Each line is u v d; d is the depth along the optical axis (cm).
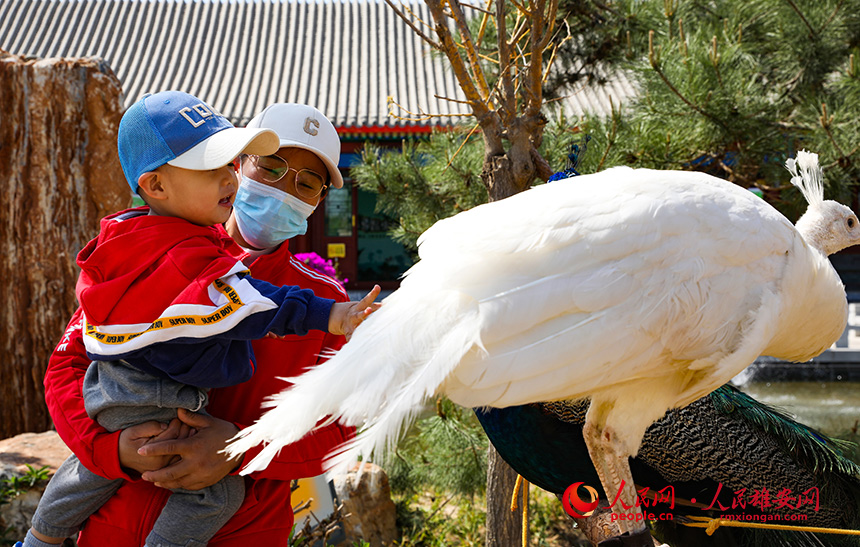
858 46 594
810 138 499
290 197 205
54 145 516
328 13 2181
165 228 164
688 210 163
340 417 165
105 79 529
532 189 177
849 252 1817
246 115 1794
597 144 436
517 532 320
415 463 478
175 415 170
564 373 154
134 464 166
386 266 2061
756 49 589
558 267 157
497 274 158
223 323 154
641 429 177
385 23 2138
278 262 205
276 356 194
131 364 164
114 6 2188
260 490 188
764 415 246
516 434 218
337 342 204
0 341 512
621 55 610
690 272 158
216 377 164
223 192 171
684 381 178
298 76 1955
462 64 279
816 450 251
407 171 521
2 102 507
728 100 474
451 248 164
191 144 163
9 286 514
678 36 550
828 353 1007
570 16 604
